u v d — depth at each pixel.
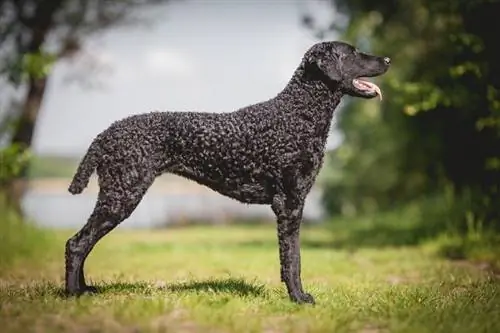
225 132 7.08
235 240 18.80
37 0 19.48
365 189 30.45
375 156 28.78
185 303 6.70
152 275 10.13
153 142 7.10
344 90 7.24
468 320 6.28
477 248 12.91
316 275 10.28
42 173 48.94
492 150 15.92
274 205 7.11
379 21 19.70
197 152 7.11
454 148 17.83
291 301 7.03
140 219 35.09
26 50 19.81
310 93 7.11
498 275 9.90
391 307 6.84
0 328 5.70
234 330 5.77
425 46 19.28
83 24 20.72
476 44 13.96
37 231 14.30
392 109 23.97
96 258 13.09
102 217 7.09
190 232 23.84
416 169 23.64
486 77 14.25
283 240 7.10
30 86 19.47
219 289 7.75
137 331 5.64
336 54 7.12
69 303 6.68
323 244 17.30
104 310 6.30
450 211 16.69
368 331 6.04
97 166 7.15
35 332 5.62
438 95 14.27
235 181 7.17
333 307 6.81
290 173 7.04
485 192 16.05
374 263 12.01
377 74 7.28
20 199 18.81
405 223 21.23
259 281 8.94
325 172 32.56
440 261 12.20
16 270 10.87
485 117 14.71
